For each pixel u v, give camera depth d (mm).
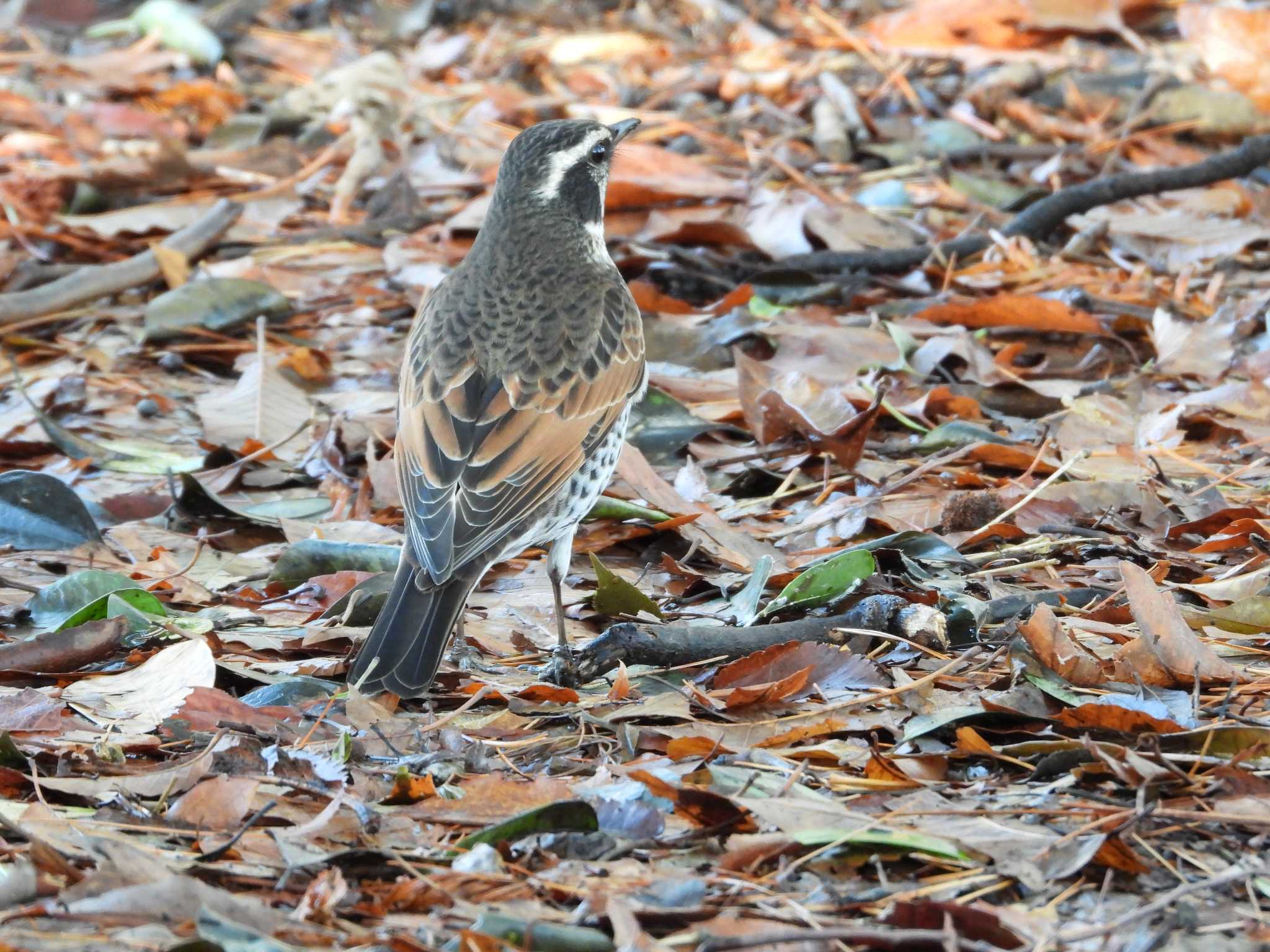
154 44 23438
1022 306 14305
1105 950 6219
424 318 10500
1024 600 9805
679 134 19969
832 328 14195
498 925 6262
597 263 10852
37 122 20672
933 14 21859
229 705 8453
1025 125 19750
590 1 24672
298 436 13289
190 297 15422
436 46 22906
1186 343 13852
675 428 12594
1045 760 7754
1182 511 11242
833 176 18906
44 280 16344
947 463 12336
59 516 11117
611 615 10219
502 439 9531
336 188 18672
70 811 7500
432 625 8797
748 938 6125
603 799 7367
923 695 8531
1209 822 7180
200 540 11469
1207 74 20156
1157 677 8727
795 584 9836
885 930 6320
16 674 9031
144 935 6227
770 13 24031
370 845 7109
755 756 7992
